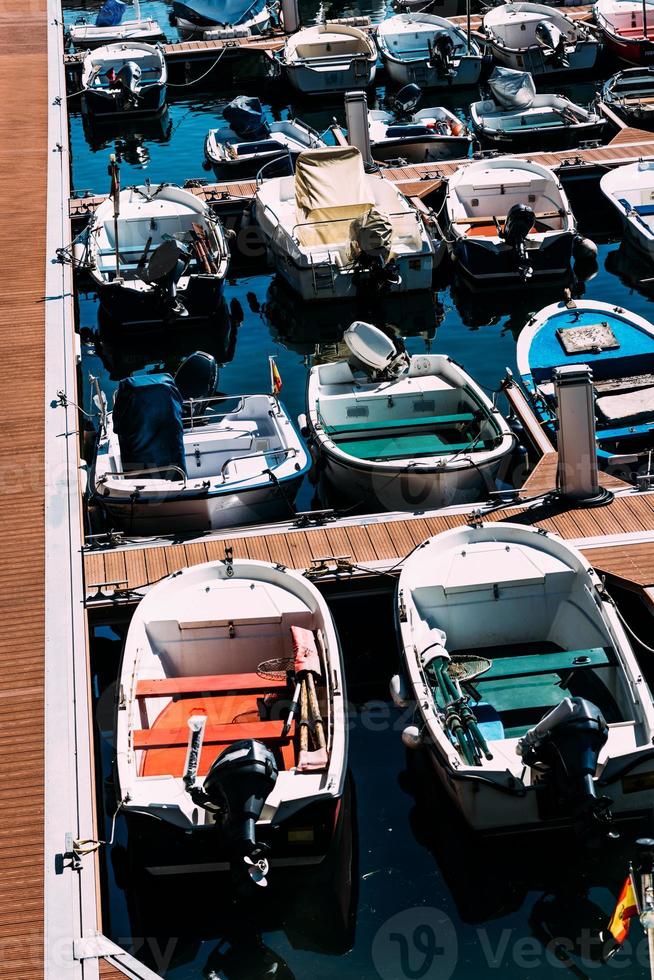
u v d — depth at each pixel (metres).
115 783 10.06
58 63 29.06
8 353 15.73
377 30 30.45
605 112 24.48
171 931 8.94
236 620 10.61
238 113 24.50
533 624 11.11
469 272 18.89
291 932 8.86
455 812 9.49
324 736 9.55
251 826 8.20
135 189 20.80
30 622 10.97
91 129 28.50
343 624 11.99
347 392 14.62
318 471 13.91
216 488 12.81
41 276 18.11
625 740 9.16
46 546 12.06
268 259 20.42
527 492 12.74
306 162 19.14
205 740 9.53
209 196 21.41
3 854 8.55
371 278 18.20
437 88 28.69
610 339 15.28
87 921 8.05
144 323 18.30
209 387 14.98
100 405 14.30
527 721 10.34
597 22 30.33
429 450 13.56
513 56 28.94
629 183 20.48
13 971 7.72
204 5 32.28
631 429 13.64
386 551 11.88
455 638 11.08
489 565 11.03
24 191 21.42
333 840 9.16
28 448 13.63
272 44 31.02
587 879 9.18
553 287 19.22
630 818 9.17
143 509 12.79
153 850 8.80
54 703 9.95
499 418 13.42
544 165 21.62
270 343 18.28
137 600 11.27
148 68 30.06
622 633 10.04
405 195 20.61
